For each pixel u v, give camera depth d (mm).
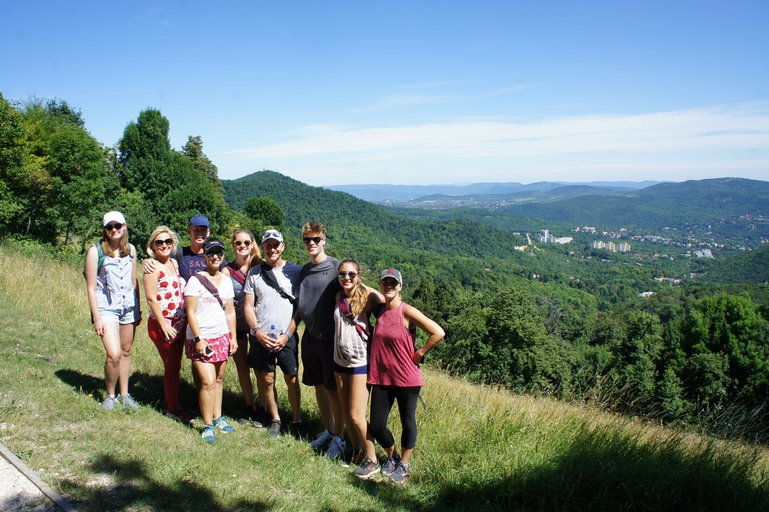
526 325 26141
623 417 5086
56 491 2887
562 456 4137
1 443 3303
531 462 4086
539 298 92375
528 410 5441
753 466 4031
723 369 26406
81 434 3672
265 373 4547
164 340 4477
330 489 3631
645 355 28938
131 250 4469
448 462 4293
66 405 4148
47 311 7801
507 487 3920
